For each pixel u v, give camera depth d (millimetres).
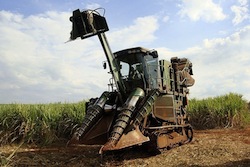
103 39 8547
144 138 7992
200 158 7988
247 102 18047
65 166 7793
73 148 10750
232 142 10375
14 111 11609
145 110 8328
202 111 17344
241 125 16344
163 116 9492
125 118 7891
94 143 8602
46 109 12430
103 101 8875
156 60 9594
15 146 10672
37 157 8664
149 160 8039
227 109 16406
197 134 13602
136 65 9258
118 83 8734
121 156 8734
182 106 11195
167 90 9953
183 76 11367
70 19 8406
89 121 8508
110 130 8516
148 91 8859
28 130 11172
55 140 11953
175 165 7363
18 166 7582
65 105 13711
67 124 12367
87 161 8305
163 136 8961
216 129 15977
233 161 7570
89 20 8180
